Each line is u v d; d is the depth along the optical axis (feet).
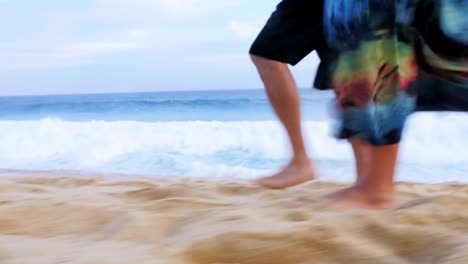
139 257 3.49
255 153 21.71
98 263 3.29
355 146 6.16
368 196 5.30
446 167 17.79
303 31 6.73
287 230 4.12
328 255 3.82
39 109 91.76
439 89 5.18
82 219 4.92
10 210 5.03
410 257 3.86
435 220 4.74
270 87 6.98
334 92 5.41
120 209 5.27
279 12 6.84
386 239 4.16
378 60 4.87
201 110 70.85
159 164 19.27
